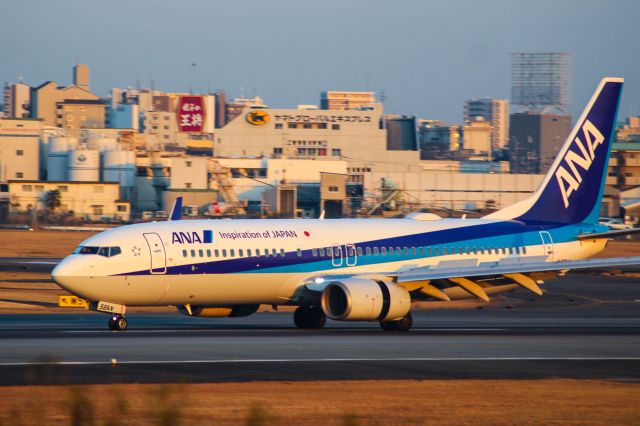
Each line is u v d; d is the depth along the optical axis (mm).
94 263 166250
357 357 134750
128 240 169875
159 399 79375
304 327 188625
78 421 74938
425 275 182500
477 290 188750
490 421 93562
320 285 181500
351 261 187875
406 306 176500
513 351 145250
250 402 98938
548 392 108625
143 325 185125
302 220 190625
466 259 198125
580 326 197250
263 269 179000
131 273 168125
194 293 174625
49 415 89875
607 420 95375
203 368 121375
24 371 116250
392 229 194625
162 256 170625
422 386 110625
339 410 96375
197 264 173000
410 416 94688
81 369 119125
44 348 138250
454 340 159500
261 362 127375
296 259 182625
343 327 191875
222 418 91688
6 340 148375
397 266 192000
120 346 141750
